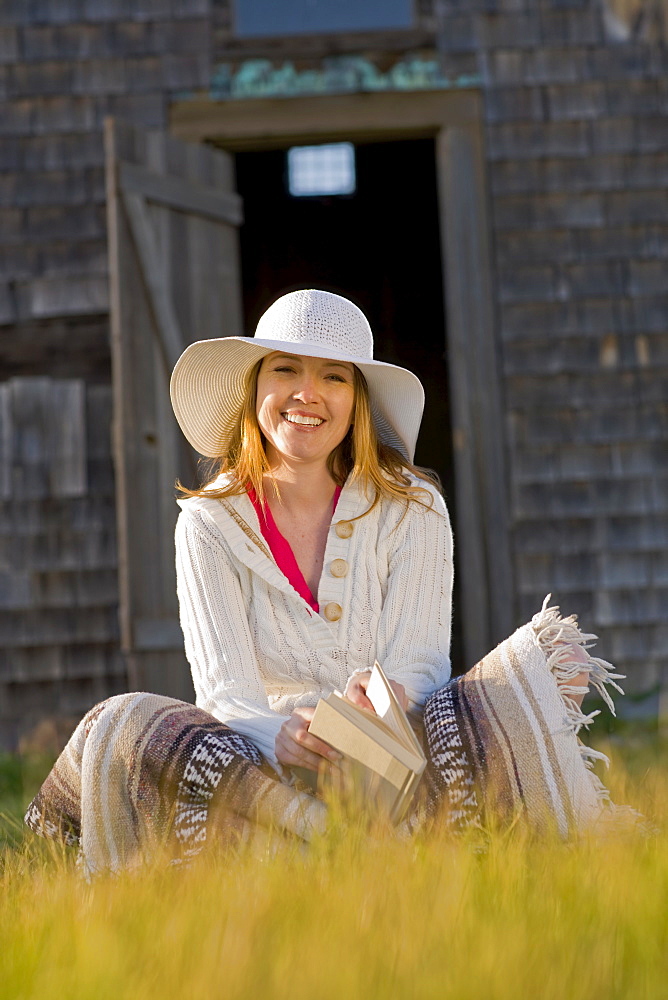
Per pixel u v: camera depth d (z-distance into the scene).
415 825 3.30
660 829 3.07
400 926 1.99
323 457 4.11
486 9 10.35
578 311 10.15
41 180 10.23
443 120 10.27
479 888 2.22
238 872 2.54
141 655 8.59
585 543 9.98
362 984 1.68
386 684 3.27
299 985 1.67
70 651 9.94
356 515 4.07
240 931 1.93
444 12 10.34
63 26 10.32
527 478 10.02
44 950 1.96
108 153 9.03
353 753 3.10
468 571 9.91
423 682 3.81
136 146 9.27
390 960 1.78
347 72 10.27
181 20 10.29
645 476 10.05
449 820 3.21
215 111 10.22
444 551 4.15
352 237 18.44
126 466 8.65
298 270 18.50
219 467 4.57
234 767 3.23
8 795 6.48
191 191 9.51
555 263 10.19
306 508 4.17
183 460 8.95
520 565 9.97
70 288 10.18
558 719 3.38
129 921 2.08
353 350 4.02
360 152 18.03
